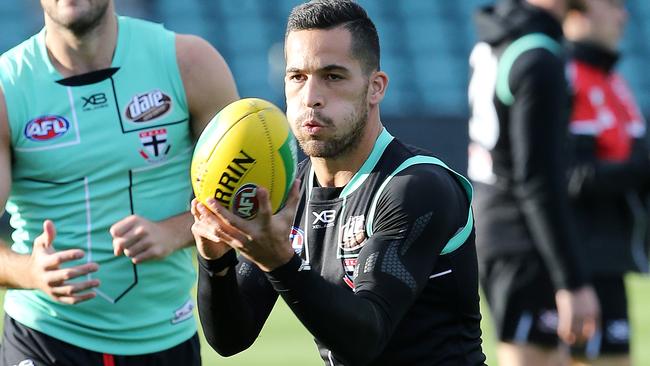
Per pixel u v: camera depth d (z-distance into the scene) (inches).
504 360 891.4
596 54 939.3
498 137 855.1
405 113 2701.8
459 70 2815.0
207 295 524.1
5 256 629.0
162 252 617.9
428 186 528.1
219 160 486.6
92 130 646.5
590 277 912.3
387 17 2874.0
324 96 518.3
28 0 2736.2
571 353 921.5
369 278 508.7
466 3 2918.3
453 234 542.0
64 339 655.8
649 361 1284.4
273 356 1305.4
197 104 665.0
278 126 498.9
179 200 668.7
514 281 868.6
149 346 668.1
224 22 2832.2
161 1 2824.8
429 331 543.2
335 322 478.9
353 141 534.6
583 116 923.4
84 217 649.6
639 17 2915.8
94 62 650.8
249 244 468.4
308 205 562.9
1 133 640.4
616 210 923.4
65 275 574.2
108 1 639.8
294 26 525.7
